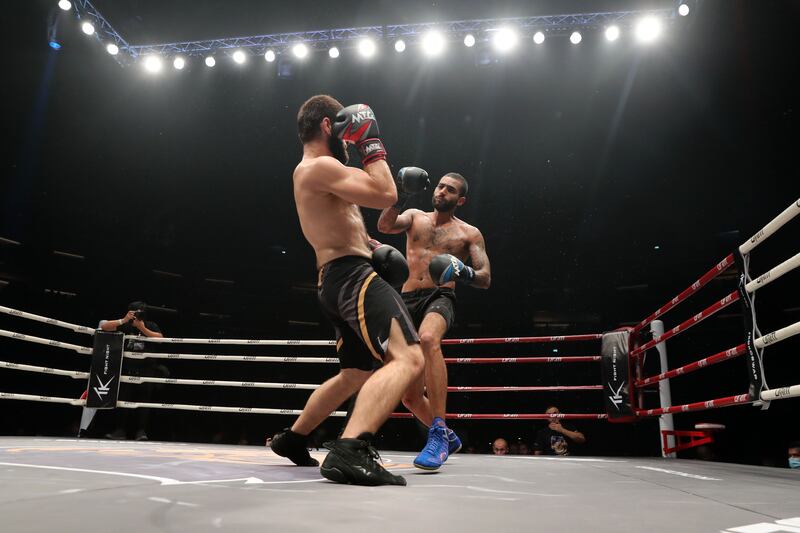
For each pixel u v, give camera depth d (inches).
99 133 499.2
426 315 127.8
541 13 412.5
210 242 586.2
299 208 92.0
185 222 575.2
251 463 104.9
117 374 233.6
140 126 516.4
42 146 473.4
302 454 104.6
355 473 71.2
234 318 581.3
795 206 91.6
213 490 61.2
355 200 84.7
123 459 102.3
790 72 390.9
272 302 600.1
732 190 511.2
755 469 119.2
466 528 44.3
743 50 398.3
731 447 481.4
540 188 582.2
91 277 523.5
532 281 585.6
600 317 567.2
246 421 522.3
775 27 363.9
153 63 450.3
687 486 81.0
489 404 519.5
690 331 532.4
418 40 439.5
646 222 560.7
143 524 41.6
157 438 493.7
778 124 433.7
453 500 59.8
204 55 460.1
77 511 46.3
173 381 228.8
